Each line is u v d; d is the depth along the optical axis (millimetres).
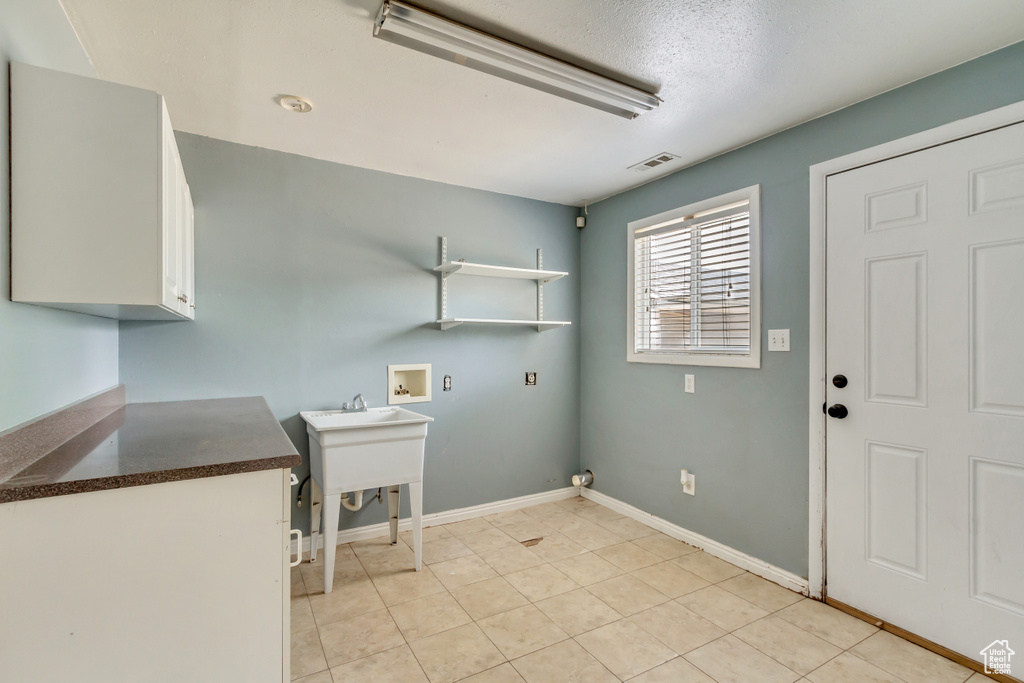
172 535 1126
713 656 1783
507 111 2141
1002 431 1658
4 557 992
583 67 1779
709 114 2162
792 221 2287
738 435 2535
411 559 2578
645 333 3174
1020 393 1621
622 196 3314
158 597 1114
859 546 2041
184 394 2391
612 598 2189
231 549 1179
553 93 1883
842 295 2096
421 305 3041
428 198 3064
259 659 1206
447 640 1876
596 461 3545
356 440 2283
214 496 1164
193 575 1146
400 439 2387
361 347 2846
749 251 2482
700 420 2744
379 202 2898
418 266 3031
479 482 3248
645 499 3115
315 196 2709
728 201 2578
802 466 2244
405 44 1581
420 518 2449
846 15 1495
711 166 2682
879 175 1977
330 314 2756
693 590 2264
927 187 1838
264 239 2576
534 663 1744
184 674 1142
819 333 2172
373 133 2375
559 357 3586
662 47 1673
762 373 2418
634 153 2621
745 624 1988
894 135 1933
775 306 2361
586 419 3645
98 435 1528
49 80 1232
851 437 2066
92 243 1269
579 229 3686
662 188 3002
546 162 2756
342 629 1944
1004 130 1652
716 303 2691
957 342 1762
